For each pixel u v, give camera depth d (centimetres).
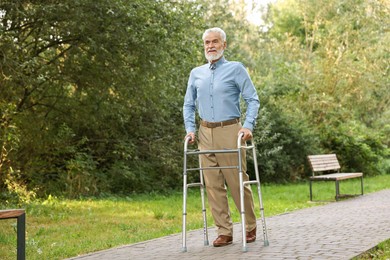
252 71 2148
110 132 1545
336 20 2398
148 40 1219
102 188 1452
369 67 2330
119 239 734
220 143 606
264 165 1784
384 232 695
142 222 924
